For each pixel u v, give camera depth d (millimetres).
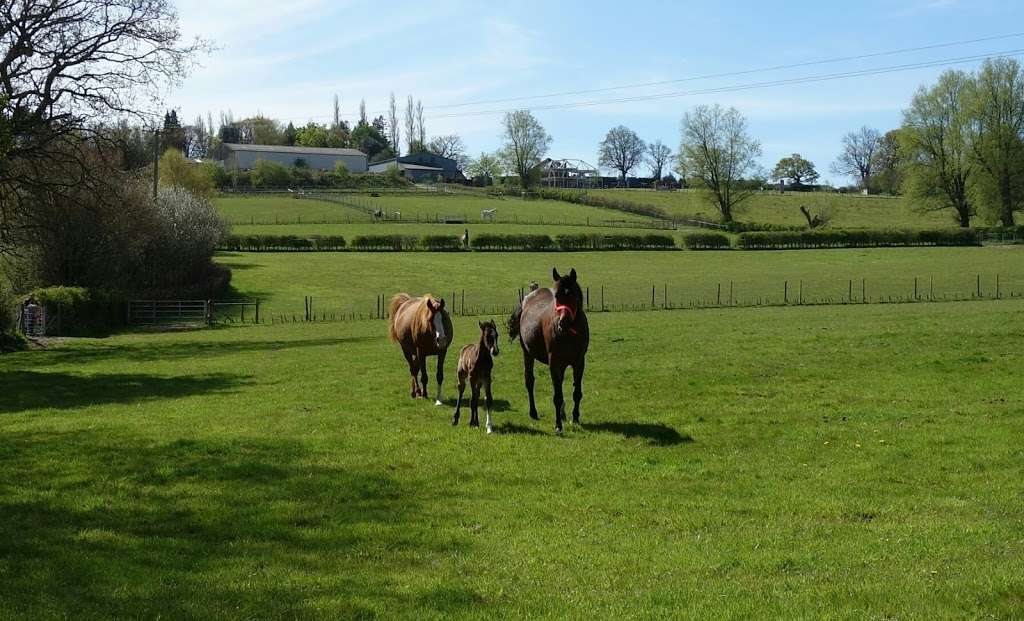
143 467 11922
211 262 63188
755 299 53781
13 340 32344
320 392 19297
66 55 29203
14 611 6848
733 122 109438
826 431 14227
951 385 18406
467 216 116125
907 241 88312
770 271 72062
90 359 28594
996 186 88188
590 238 88125
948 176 92438
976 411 15555
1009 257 76062
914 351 23594
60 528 9203
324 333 39250
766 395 17719
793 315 40156
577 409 15227
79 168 31641
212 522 9484
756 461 12398
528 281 68000
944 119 91312
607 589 7453
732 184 110625
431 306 17219
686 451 13031
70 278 47031
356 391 19359
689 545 8672
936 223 113438
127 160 33844
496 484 11234
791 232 90312
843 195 148250
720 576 7762
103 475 11500
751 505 10172
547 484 11227
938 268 70062
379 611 6957
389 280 67938
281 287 63750
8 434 14352
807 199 140875
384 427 14969
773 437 13945
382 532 9117
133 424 15406
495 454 12852
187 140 191750
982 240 88188
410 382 20688
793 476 11578
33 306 39375
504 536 9031
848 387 18484
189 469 11797
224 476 11500
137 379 22641
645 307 49344
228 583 7605
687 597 7160
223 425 15266
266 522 9492
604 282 65938
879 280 62688
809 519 9602
